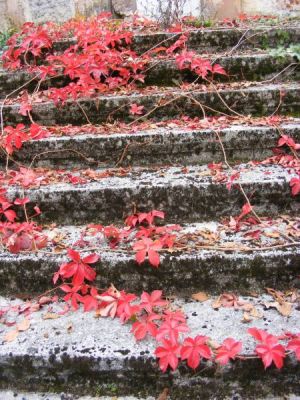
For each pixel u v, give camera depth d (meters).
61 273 1.97
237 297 2.02
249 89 3.16
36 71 3.49
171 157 2.79
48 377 1.77
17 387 1.79
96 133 2.87
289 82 3.43
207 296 2.04
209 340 1.74
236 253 2.02
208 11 5.73
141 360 1.70
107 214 2.43
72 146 2.76
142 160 2.79
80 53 3.85
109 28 4.36
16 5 5.70
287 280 2.04
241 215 2.32
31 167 2.83
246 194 2.36
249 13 5.79
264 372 1.70
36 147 2.78
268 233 2.19
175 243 2.13
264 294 2.03
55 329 1.86
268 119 2.96
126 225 2.37
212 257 2.01
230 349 1.62
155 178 2.52
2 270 2.09
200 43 3.90
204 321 1.86
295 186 2.29
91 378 1.76
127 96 3.17
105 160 2.80
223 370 1.70
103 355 1.71
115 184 2.44
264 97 3.13
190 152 2.77
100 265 2.05
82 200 2.40
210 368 1.70
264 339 1.62
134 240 2.21
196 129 2.80
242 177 2.43
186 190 2.37
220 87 3.30
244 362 1.68
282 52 3.49
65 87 3.23
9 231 2.28
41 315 1.96
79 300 1.95
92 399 1.73
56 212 2.44
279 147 2.75
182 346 1.63
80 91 3.20
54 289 2.09
